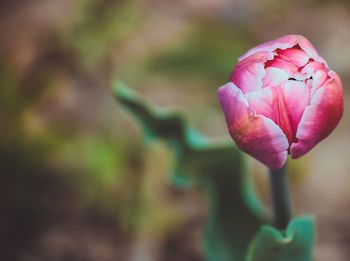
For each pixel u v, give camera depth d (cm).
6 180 90
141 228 86
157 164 89
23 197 89
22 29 105
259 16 105
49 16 105
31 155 91
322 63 44
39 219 89
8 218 89
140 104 54
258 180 88
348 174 89
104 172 88
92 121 94
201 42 91
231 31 99
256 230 57
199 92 94
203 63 88
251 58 44
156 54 91
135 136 91
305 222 47
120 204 87
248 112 43
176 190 88
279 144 43
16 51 103
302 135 43
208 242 58
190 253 84
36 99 97
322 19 106
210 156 56
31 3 109
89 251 86
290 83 43
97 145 91
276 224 49
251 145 43
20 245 87
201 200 88
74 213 88
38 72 100
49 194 89
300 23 106
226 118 44
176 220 86
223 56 88
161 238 85
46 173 90
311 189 88
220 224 58
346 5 108
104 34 99
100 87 97
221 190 57
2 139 92
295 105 43
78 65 99
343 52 100
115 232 87
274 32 104
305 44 44
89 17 100
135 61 94
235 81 44
